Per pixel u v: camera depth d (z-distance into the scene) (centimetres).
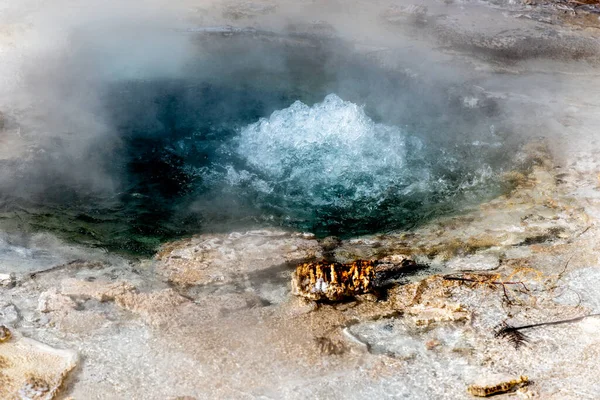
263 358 272
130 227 377
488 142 473
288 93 545
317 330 289
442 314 299
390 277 328
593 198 395
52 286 316
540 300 309
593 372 266
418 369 268
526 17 715
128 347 277
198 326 290
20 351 272
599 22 709
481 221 381
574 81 575
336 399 253
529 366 270
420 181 434
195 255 347
